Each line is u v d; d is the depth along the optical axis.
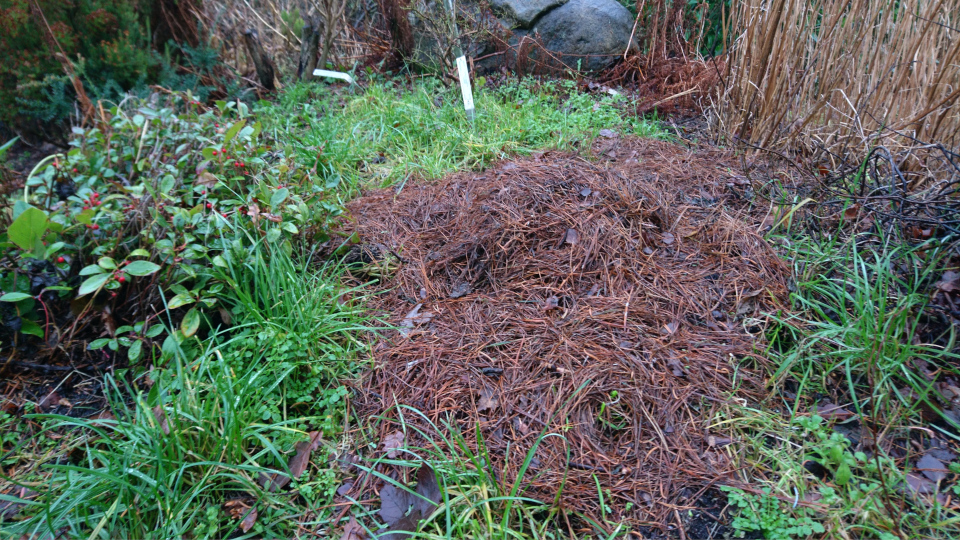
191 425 2.18
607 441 2.28
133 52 4.70
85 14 4.51
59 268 2.57
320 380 2.55
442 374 2.54
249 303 2.59
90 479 2.04
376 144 4.48
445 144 4.41
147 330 2.56
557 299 2.86
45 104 4.19
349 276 3.15
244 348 2.50
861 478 2.12
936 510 2.00
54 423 2.38
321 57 6.19
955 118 3.61
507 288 2.97
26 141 4.42
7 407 2.43
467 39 6.28
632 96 5.81
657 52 6.32
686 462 2.20
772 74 4.17
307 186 3.30
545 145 4.40
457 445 2.24
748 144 4.25
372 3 7.18
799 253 3.14
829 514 1.98
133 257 2.68
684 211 3.50
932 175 3.42
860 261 2.81
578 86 6.05
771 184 3.81
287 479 2.18
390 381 2.55
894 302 2.77
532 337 2.67
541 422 2.32
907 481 2.12
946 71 3.55
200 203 2.66
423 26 6.19
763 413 2.37
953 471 2.12
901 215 2.95
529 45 6.30
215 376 2.41
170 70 5.02
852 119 3.97
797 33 4.05
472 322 2.80
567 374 2.47
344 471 2.23
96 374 2.59
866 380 2.50
